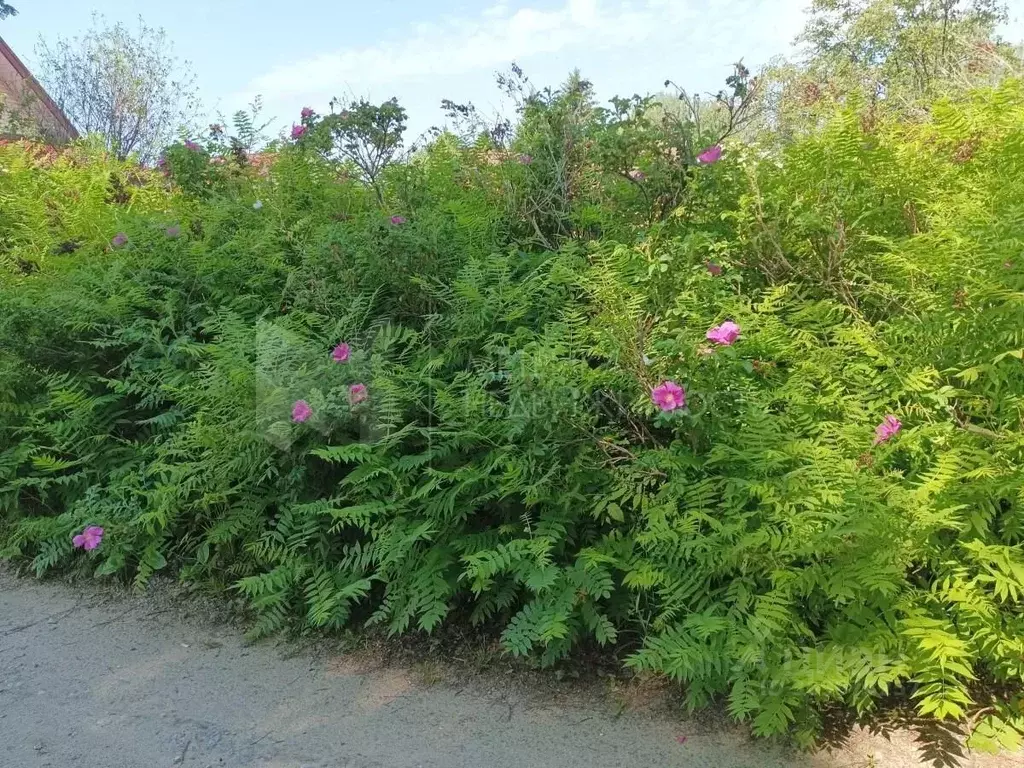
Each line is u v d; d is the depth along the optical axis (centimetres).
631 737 287
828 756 269
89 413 469
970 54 830
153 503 418
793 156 456
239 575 404
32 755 295
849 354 364
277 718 311
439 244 470
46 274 575
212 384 404
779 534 287
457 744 290
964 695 264
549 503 341
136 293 503
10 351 498
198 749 295
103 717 316
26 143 1023
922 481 302
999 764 258
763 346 353
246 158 715
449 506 337
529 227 527
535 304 428
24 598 424
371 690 325
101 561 443
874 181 422
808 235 402
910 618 269
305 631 367
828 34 1449
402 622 340
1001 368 302
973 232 331
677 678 306
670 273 364
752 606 291
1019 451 293
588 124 512
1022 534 287
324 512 375
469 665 335
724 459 313
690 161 461
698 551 295
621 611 329
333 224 511
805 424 330
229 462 394
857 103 478
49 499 485
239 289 522
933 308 333
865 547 272
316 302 453
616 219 479
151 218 596
